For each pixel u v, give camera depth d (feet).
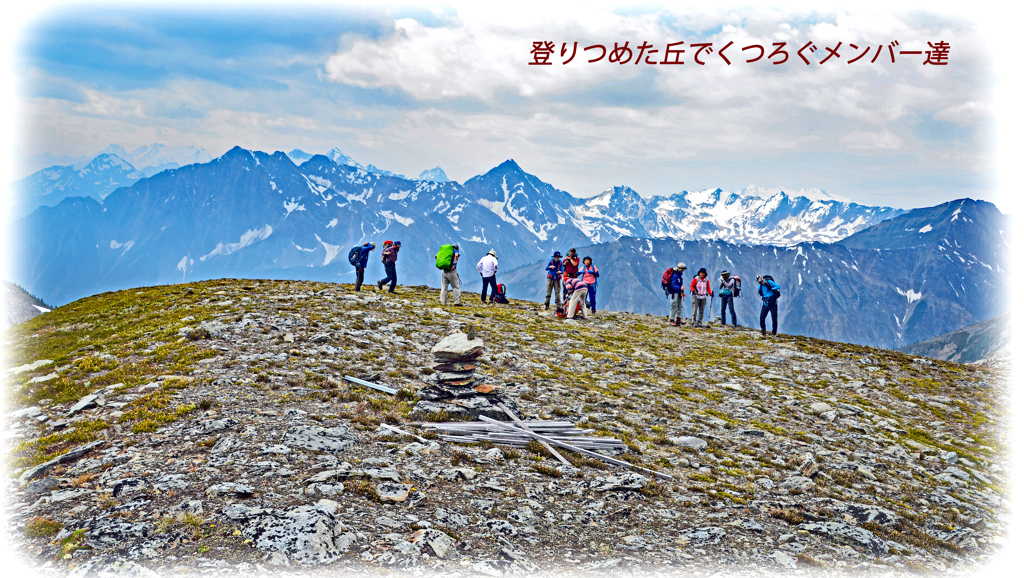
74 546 24.84
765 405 71.20
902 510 43.96
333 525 27.86
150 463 34.40
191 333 69.36
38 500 29.68
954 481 52.60
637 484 41.19
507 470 41.47
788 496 44.21
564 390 65.31
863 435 63.21
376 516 30.42
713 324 129.39
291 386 53.11
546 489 39.14
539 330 99.91
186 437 39.27
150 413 43.42
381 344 75.46
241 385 51.83
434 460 40.73
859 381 86.99
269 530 26.68
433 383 56.90
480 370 69.87
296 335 73.10
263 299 98.89
